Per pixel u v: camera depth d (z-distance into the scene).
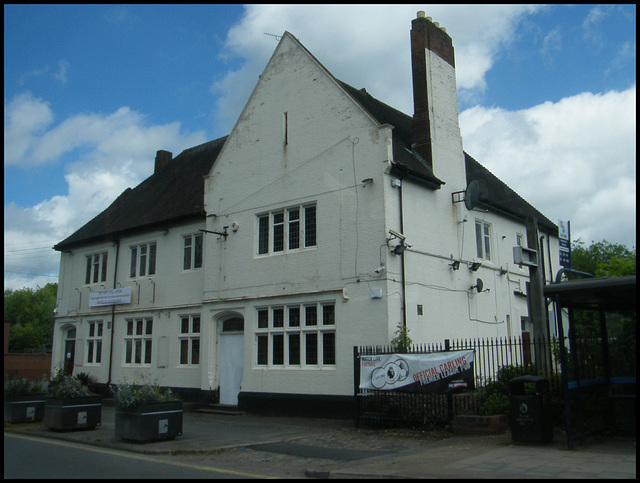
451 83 20.53
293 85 18.94
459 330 18.17
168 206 24.31
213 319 19.95
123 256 25.19
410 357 13.02
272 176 18.94
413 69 19.62
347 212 16.75
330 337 16.64
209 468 9.34
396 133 19.78
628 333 10.95
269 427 14.74
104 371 24.53
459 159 20.03
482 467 8.45
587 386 10.57
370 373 13.55
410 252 16.67
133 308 23.92
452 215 19.06
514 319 21.38
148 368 22.67
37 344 70.00
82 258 27.45
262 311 18.53
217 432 13.80
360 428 13.67
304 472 9.00
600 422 10.59
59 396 13.98
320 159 17.73
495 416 11.48
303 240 17.75
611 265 20.70
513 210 22.38
